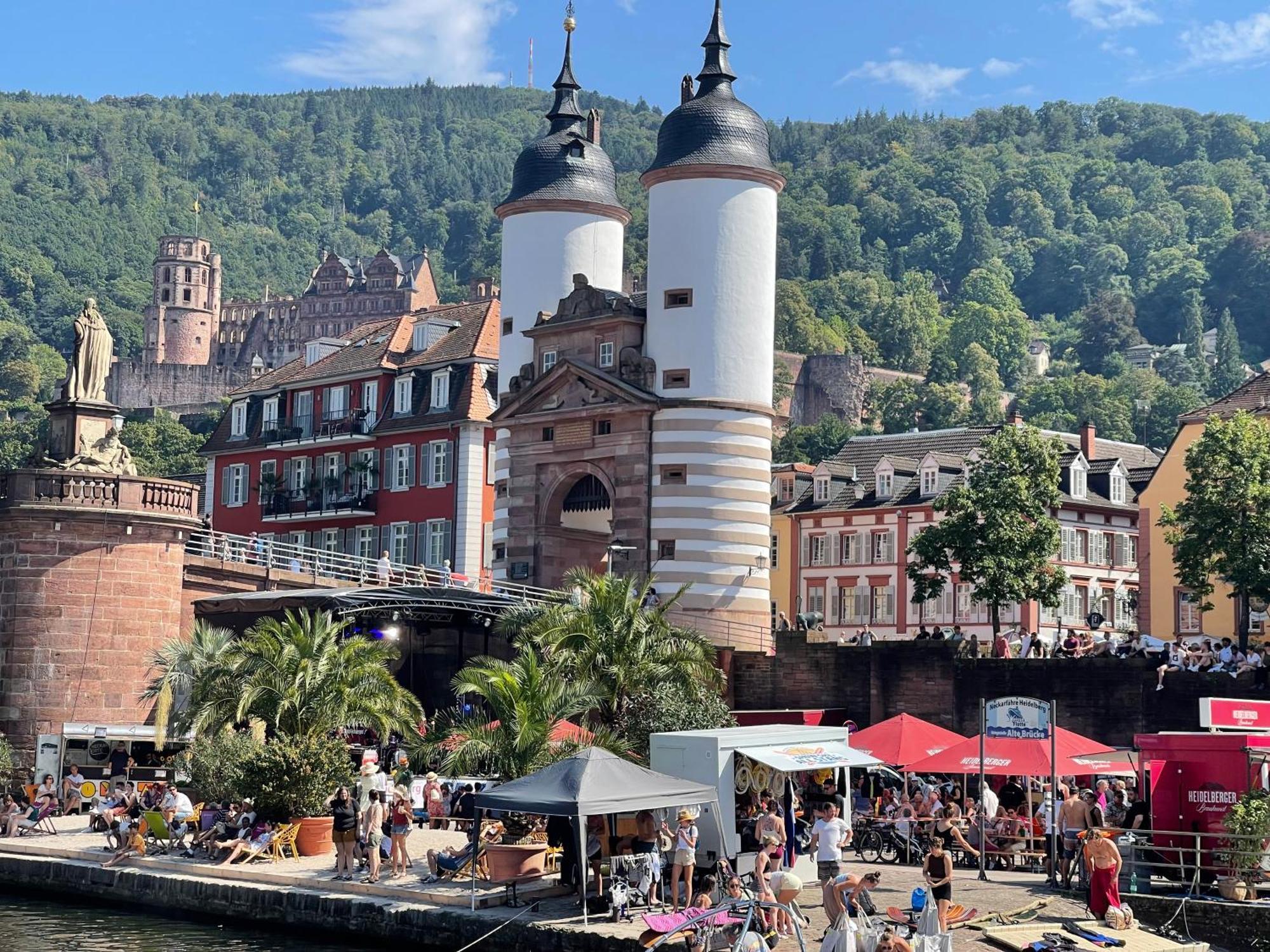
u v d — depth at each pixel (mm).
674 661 49656
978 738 42031
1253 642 74750
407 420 85312
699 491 64750
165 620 55375
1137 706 55531
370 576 68562
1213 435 63031
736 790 37469
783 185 68312
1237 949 34406
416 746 46281
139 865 42000
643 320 67250
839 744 39469
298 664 46469
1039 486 69688
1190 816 37156
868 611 97812
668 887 35969
